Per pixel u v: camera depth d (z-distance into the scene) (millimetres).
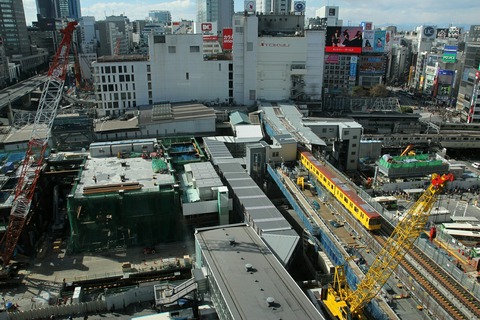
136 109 190375
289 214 119688
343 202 101875
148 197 102875
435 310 70312
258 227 94312
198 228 97688
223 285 70750
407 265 83875
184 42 192125
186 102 198000
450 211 119312
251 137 162750
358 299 69562
